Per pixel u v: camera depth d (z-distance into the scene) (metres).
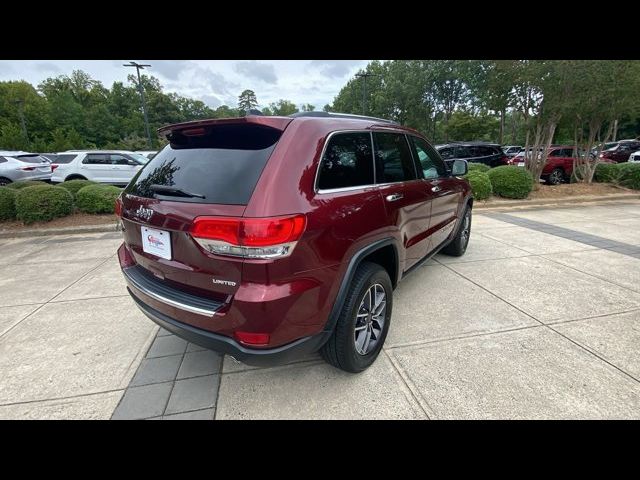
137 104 61.50
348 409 2.05
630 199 9.24
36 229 6.43
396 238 2.55
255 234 1.59
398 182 2.72
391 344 2.69
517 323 2.98
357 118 2.51
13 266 4.62
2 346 2.72
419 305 3.33
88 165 11.15
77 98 62.81
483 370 2.37
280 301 1.67
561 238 5.64
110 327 3.00
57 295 3.66
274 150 1.81
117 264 4.67
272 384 2.26
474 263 4.47
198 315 1.79
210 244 1.67
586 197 8.97
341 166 2.13
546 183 12.02
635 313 3.14
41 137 47.59
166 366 2.46
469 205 4.68
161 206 1.88
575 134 10.61
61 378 2.34
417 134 3.31
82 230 6.47
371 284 2.28
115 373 2.39
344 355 2.17
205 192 1.79
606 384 2.22
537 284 3.80
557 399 2.10
